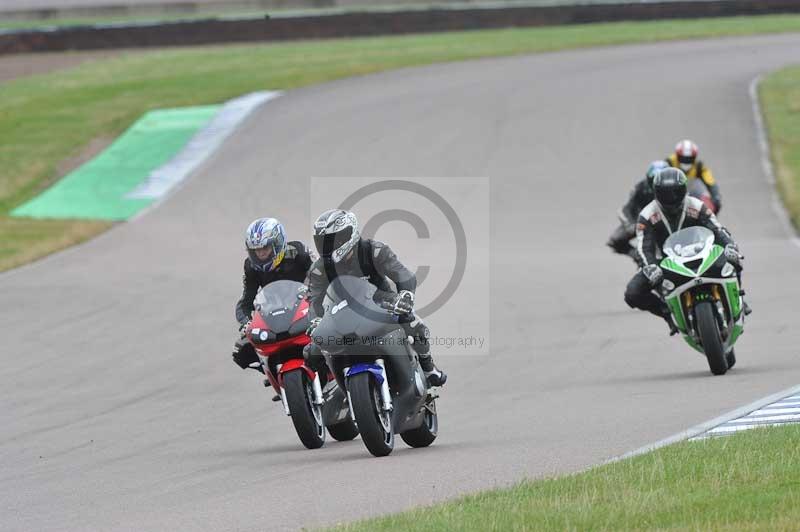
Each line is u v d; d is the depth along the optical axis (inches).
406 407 1181.7
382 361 1170.6
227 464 1199.6
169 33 7106.3
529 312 2160.4
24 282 2716.5
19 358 1968.5
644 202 2100.1
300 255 1304.1
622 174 3811.5
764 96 4680.1
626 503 826.2
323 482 1056.2
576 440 1159.6
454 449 1186.6
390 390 1194.6
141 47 7106.3
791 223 3070.9
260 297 1279.5
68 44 7111.2
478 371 1696.6
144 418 1507.1
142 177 4126.5
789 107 4473.4
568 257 2822.3
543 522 792.9
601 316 2078.0
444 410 1453.0
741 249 2738.7
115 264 2913.4
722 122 4328.3
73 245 3228.3
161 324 2192.4
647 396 1382.9
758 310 1984.5
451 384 1622.8
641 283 1635.1
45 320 2283.5
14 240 3326.8
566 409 1359.5
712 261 1510.8
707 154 3949.3
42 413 1574.8
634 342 1823.3
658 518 789.9
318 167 4030.5
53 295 2539.4
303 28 7126.0
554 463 1055.0
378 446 1156.5
